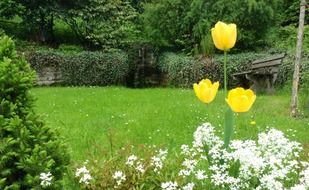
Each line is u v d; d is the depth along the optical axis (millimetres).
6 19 22391
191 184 3129
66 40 22281
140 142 7680
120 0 21234
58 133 3520
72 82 19156
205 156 3658
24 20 21578
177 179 3346
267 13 19109
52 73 18953
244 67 17766
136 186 3410
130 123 9305
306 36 19172
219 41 3385
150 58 20141
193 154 3588
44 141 3291
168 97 13961
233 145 3266
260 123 9312
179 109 11047
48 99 13133
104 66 19391
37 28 21672
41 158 3131
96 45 21469
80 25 21859
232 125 3287
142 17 21328
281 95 14906
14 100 3312
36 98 3471
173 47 20844
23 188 3176
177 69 18547
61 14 21047
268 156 3293
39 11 21094
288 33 20391
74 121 9570
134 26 21406
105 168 3498
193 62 18250
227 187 3189
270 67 14883
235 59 17875
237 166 3156
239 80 16234
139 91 15969
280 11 21188
